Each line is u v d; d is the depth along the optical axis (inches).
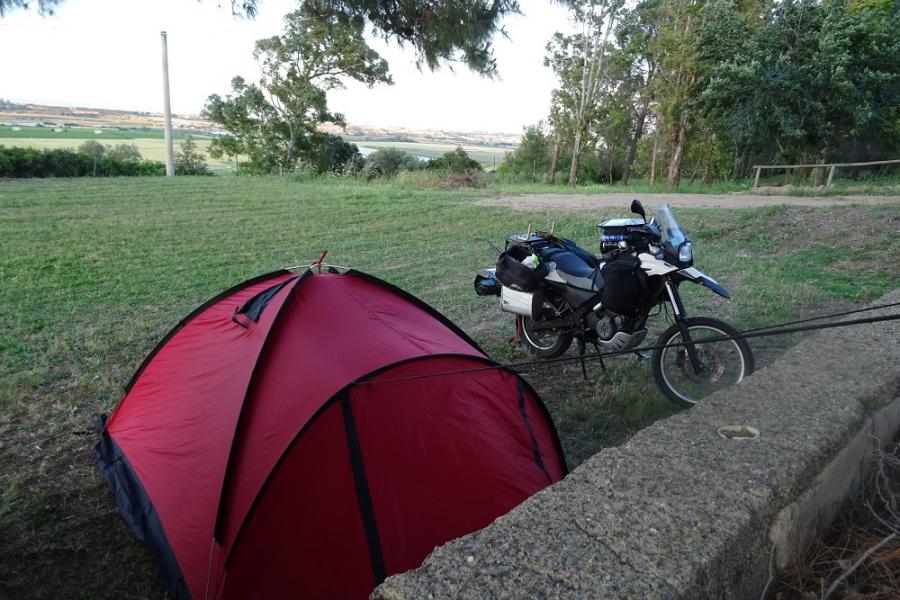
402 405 125.4
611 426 174.1
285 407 122.6
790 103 780.6
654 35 1155.9
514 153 1913.1
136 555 129.6
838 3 740.0
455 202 653.9
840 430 85.0
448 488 124.2
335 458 118.3
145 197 673.0
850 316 207.8
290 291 147.3
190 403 141.1
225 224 513.7
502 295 215.2
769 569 70.0
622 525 66.1
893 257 338.0
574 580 58.3
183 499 125.3
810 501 76.4
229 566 113.1
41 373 213.5
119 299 305.7
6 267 359.9
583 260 205.3
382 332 140.6
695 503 69.4
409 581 59.2
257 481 115.7
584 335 196.5
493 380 139.3
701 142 1202.6
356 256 401.7
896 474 96.0
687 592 57.8
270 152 1413.6
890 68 723.4
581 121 1243.8
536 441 139.8
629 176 1808.6
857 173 907.4
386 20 205.9
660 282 175.5
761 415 89.9
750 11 876.6
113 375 216.1
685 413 92.0
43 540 134.0
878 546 70.5
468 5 197.9
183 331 167.2
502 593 57.1
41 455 165.6
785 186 727.1
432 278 343.3
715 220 475.8
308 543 115.2
